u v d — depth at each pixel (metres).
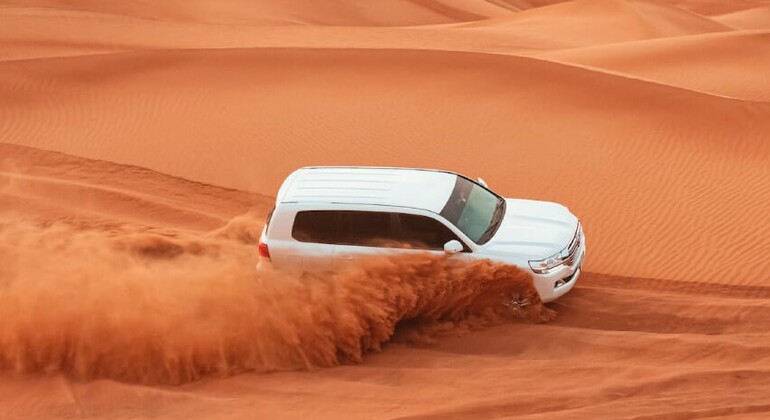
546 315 9.50
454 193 9.73
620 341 8.41
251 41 34.00
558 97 20.81
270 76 23.27
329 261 9.27
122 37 33.78
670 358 7.95
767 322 9.12
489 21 53.19
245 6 52.78
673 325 9.22
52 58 25.17
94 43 32.00
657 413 6.10
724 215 14.08
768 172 16.11
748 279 11.73
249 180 16.12
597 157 17.06
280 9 53.72
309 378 7.71
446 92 21.48
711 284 11.62
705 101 19.88
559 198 15.13
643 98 20.41
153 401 7.07
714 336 8.53
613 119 19.27
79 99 21.78
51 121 20.05
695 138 18.05
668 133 18.33
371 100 21.03
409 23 58.34
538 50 37.84
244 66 24.16
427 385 7.32
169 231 12.50
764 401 6.36
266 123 19.47
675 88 20.92
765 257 12.41
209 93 22.00
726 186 15.42
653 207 14.55
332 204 9.38
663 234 13.47
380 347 8.77
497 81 22.05
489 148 17.73
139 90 22.45
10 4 43.00
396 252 9.13
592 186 15.59
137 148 18.08
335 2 57.97
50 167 16.73
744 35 34.66
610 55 32.84
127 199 14.45
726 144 17.69
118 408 6.94
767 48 33.22
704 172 16.19
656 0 85.62
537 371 7.57
